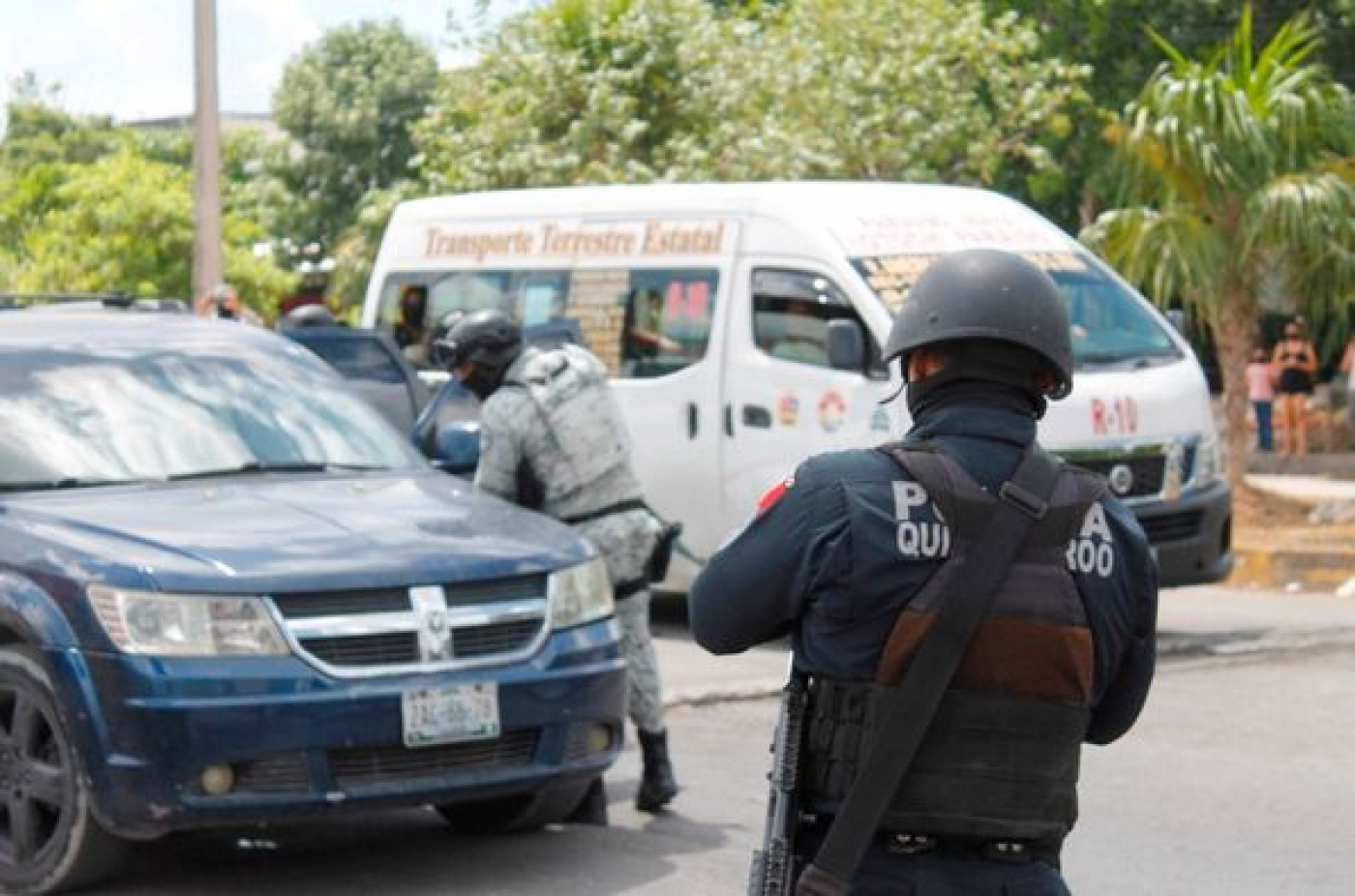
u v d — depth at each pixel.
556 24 25.61
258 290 36.69
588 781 9.42
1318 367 34.06
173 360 10.16
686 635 15.63
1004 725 4.29
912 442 4.41
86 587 8.39
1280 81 22.25
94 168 36.06
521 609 8.81
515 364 9.93
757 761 11.25
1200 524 15.07
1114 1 33.12
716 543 15.46
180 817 8.19
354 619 8.42
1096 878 8.95
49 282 35.38
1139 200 22.55
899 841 4.31
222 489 9.34
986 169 26.52
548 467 9.80
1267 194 21.34
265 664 8.26
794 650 4.46
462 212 17.47
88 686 8.32
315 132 62.97
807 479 4.39
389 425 10.44
